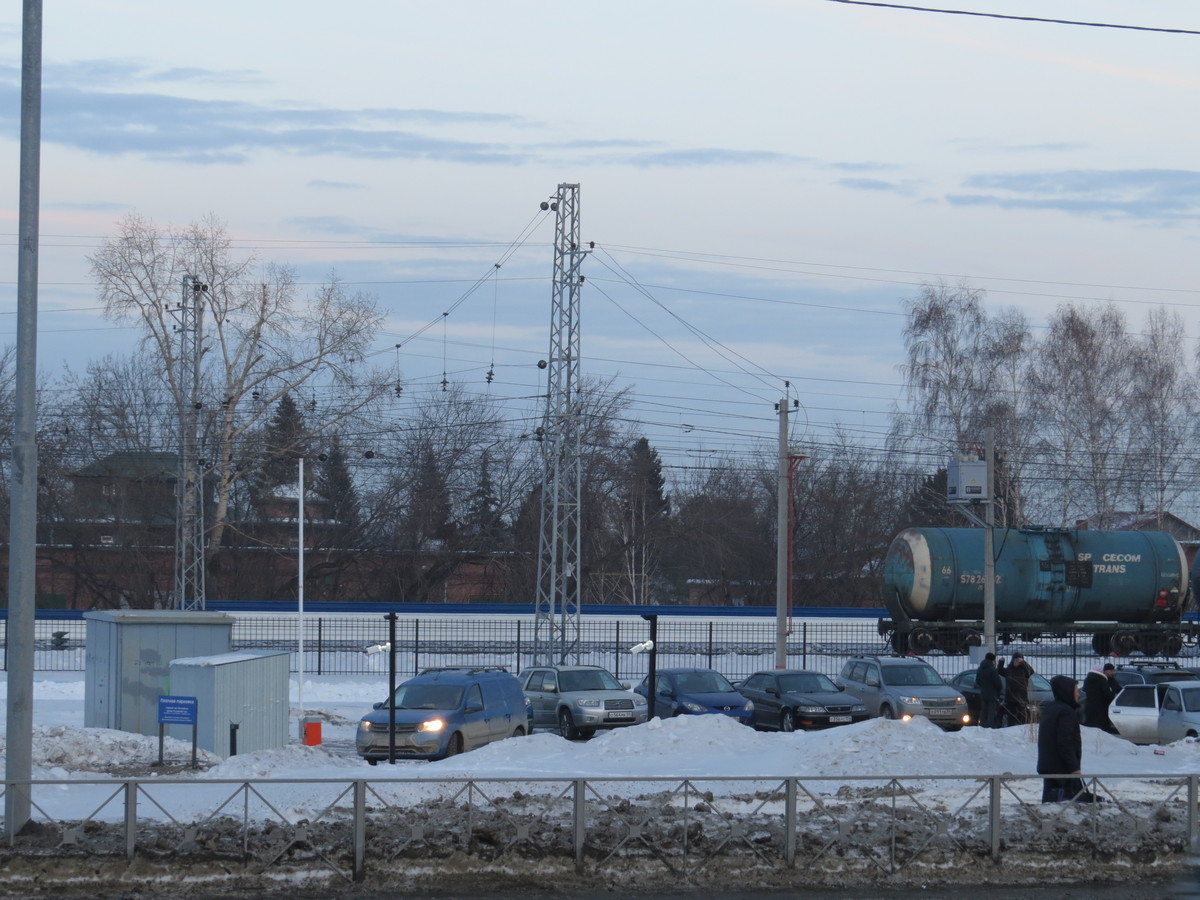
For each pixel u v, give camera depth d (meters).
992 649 73.12
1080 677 85.81
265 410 126.31
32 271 28.16
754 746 42.91
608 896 25.16
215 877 25.34
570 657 91.38
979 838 27.48
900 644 91.81
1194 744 44.00
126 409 143.25
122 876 25.17
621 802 28.16
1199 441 122.31
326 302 123.56
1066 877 26.73
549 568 87.94
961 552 89.50
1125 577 91.88
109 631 52.50
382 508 152.38
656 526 163.12
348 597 149.38
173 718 42.25
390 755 44.03
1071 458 120.50
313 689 78.81
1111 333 122.50
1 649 88.38
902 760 38.16
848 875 26.42
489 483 158.25
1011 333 122.56
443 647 92.50
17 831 26.41
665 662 92.38
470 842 26.41
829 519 163.25
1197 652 107.25
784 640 78.00
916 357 122.38
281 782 26.14
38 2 28.02
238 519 146.62
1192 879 24.86
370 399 132.62
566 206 82.50
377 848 26.11
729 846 26.84
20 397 28.02
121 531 136.88
